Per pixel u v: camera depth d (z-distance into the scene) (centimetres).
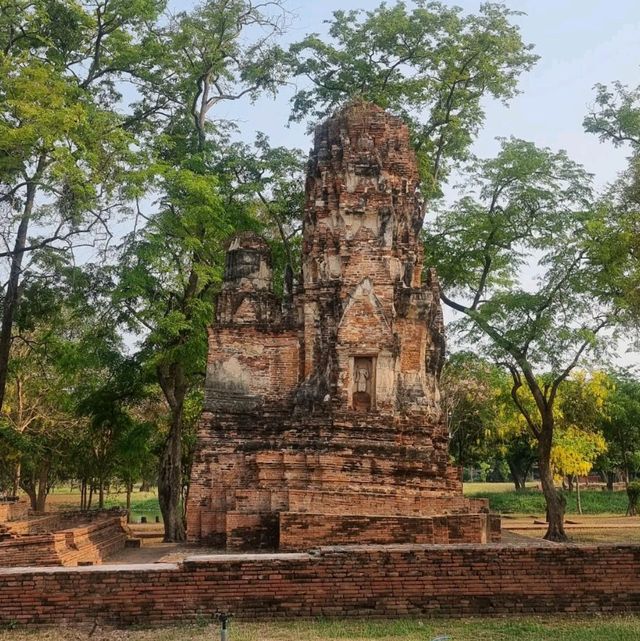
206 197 3006
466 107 3619
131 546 2752
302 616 1391
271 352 2373
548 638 1262
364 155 2381
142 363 3191
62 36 3238
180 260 3194
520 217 3312
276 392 2345
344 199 2338
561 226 3183
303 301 2364
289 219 3762
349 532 1889
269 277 2488
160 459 3959
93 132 2850
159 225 3042
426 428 2164
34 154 2705
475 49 3419
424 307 2292
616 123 3050
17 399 4503
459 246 3519
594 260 3050
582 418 5606
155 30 3475
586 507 6288
